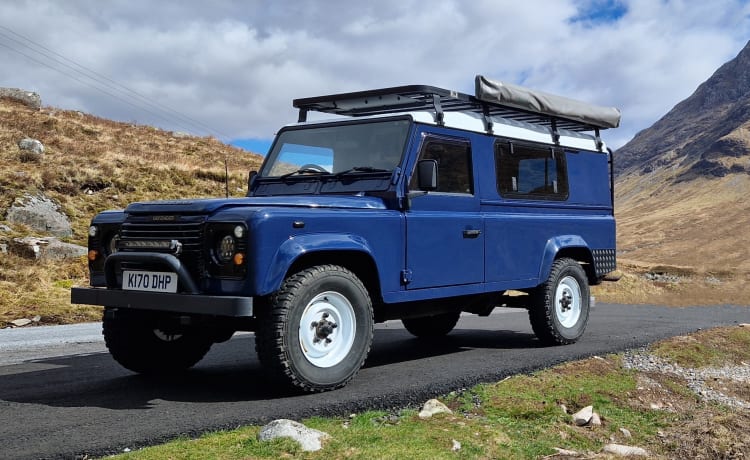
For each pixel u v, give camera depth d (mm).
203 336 6426
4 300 12086
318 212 5336
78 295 5660
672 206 185750
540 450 4297
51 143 33156
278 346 4980
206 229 5078
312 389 5191
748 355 8320
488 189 7062
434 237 6305
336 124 6688
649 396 6062
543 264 7637
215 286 5027
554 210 8016
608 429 5008
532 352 7406
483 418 4859
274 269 4930
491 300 7543
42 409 4855
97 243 5969
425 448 3994
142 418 4555
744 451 4684
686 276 33438
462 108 7176
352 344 5469
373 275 5852
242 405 4906
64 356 7508
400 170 6066
